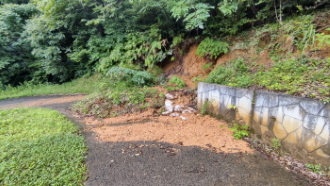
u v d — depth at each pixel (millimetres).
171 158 2607
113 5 7598
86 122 4262
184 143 3127
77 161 2402
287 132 2613
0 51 9891
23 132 3273
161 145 3045
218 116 4293
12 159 2303
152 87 6113
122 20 8312
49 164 2270
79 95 7504
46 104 6082
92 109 4949
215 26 6145
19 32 10125
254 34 5484
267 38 5074
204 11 5020
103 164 2418
